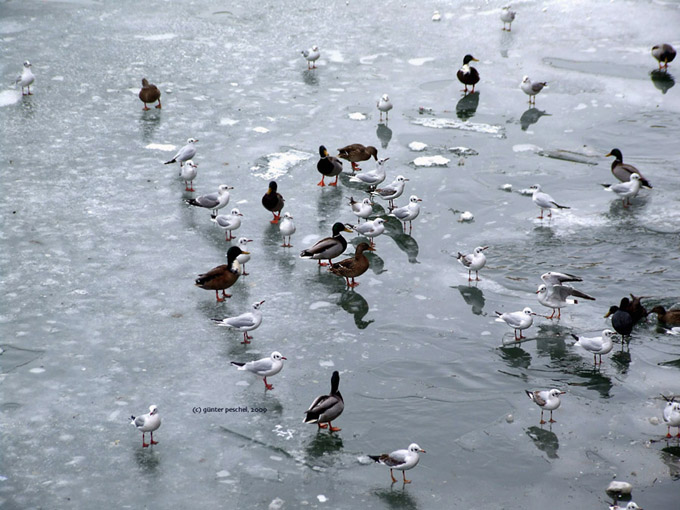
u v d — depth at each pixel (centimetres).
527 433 1330
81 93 2806
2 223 1997
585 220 2045
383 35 3412
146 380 1459
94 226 2003
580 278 1669
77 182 2222
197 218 2066
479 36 3384
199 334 1602
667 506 1165
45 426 1336
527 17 3600
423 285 1789
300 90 2880
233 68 3066
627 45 3244
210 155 2398
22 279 1770
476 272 1812
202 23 3531
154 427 1277
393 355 1541
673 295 1697
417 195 2189
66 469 1241
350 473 1241
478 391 1435
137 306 1688
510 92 2850
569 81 2916
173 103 2755
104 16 3578
